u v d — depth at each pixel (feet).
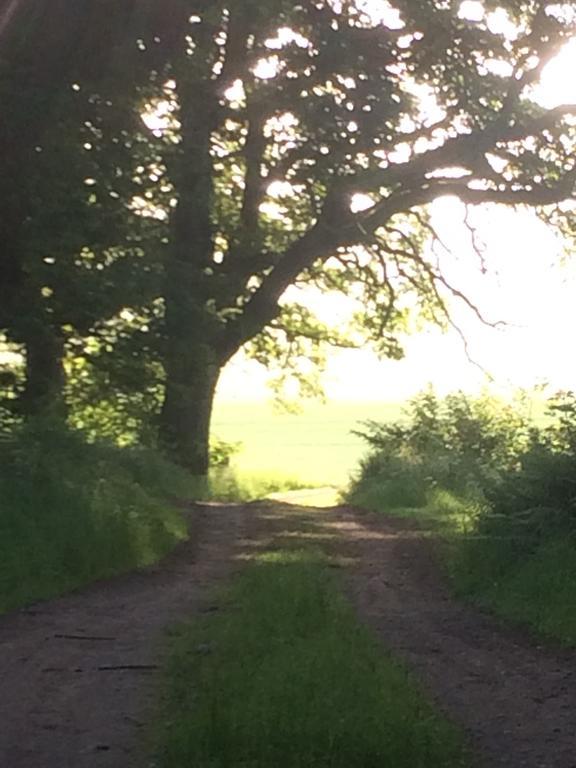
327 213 192.13
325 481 248.52
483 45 158.10
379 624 65.87
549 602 67.15
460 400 193.98
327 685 46.21
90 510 87.66
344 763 39.01
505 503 84.12
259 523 122.11
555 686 51.65
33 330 136.87
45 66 129.18
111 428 180.65
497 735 43.98
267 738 40.14
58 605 69.72
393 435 194.59
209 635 58.18
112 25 129.18
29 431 104.58
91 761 40.01
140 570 85.35
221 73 157.48
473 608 72.13
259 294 201.67
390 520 126.52
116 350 156.15
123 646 57.67
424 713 44.39
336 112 152.76
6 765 39.58
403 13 151.02
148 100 143.23
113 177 133.18
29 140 128.06
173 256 164.86
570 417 91.15
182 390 186.29
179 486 156.35
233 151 178.19
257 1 140.46
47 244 129.29
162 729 43.06
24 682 50.39
